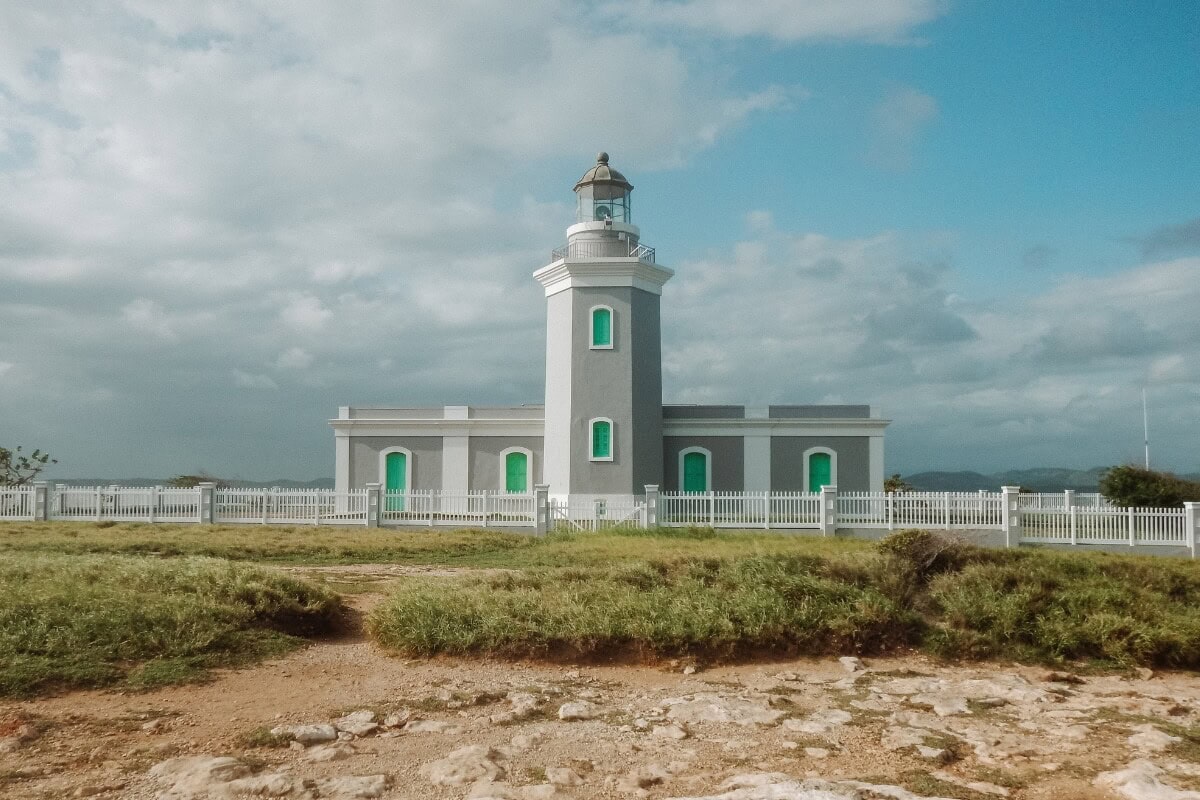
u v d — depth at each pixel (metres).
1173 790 4.99
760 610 9.17
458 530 22.52
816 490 31.22
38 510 23.97
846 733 6.28
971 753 5.85
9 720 6.26
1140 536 21.86
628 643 8.69
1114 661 8.88
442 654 8.62
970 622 9.55
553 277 29.77
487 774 5.32
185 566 10.63
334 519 24.27
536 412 32.69
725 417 31.64
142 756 5.62
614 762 5.62
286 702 6.99
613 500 28.17
